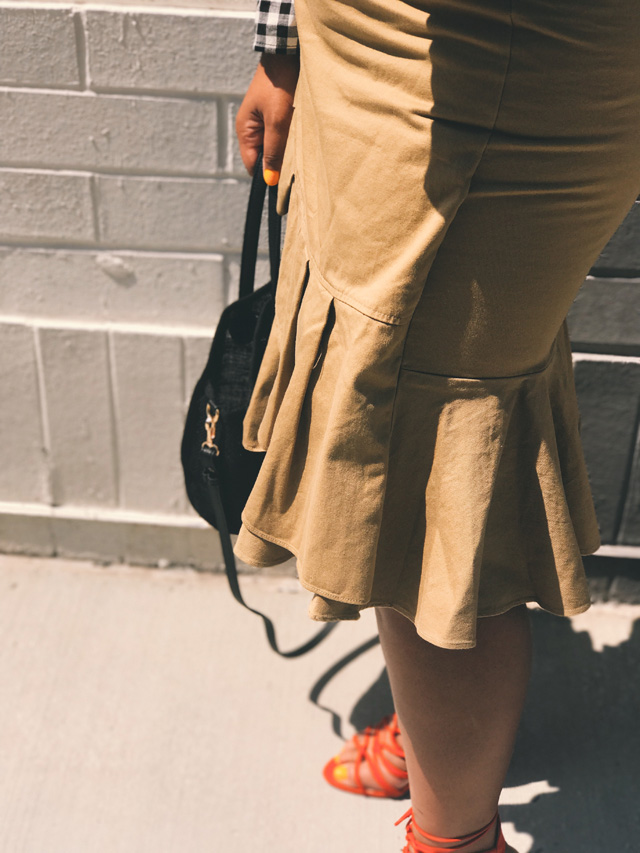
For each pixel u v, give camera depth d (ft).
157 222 5.16
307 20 3.00
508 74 2.47
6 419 5.75
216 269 5.27
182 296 5.37
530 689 5.27
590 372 5.16
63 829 4.43
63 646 5.51
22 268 5.34
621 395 5.20
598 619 5.79
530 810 4.56
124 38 4.68
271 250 4.02
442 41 2.51
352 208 2.82
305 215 3.21
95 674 5.32
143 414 5.68
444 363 2.91
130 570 6.16
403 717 3.57
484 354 2.89
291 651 5.40
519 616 3.54
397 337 2.83
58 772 4.72
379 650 5.57
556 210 2.70
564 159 2.61
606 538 5.66
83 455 5.85
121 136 4.93
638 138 2.71
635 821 4.51
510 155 2.58
